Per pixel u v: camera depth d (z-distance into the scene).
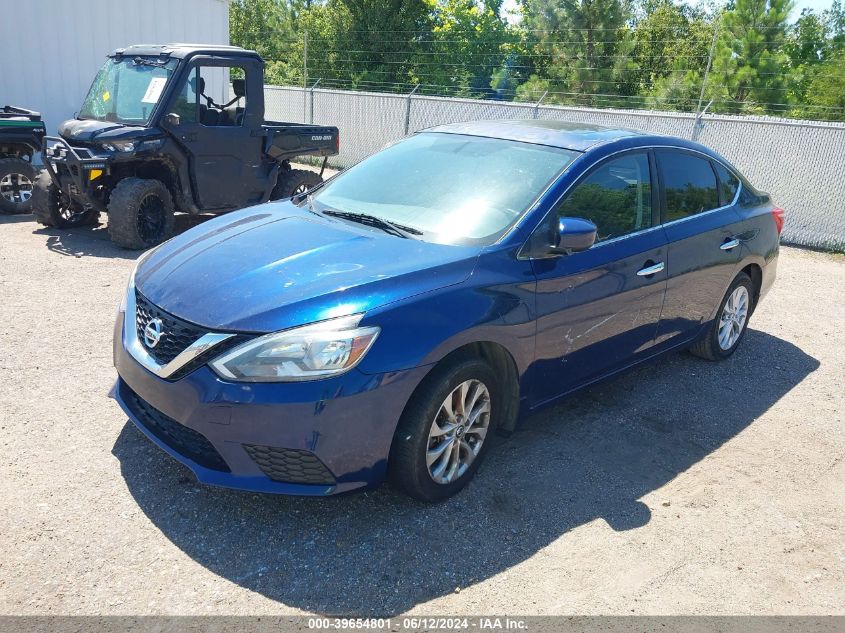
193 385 2.96
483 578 2.96
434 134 4.71
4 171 8.90
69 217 8.63
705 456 4.14
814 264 9.62
